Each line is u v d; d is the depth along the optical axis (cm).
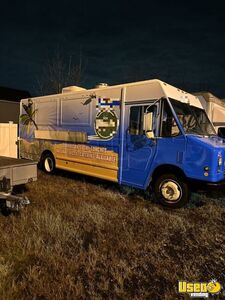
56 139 815
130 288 278
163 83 562
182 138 524
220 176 508
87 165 719
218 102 988
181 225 446
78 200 582
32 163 495
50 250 340
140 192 664
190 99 627
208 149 489
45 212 468
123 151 625
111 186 729
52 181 762
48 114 840
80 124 729
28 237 372
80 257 328
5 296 253
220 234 425
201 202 590
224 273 312
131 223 460
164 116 549
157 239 396
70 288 267
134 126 598
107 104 654
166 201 564
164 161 552
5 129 1040
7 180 437
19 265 310
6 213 471
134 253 350
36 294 259
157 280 293
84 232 410
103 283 281
